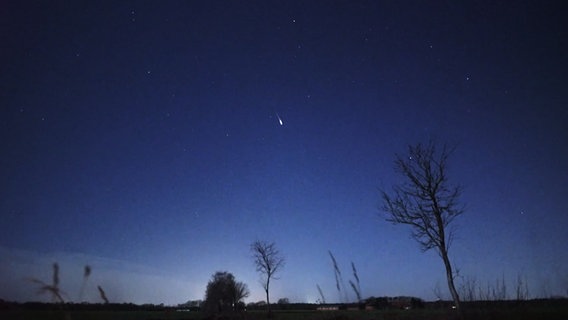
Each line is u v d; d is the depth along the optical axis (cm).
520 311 1827
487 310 1872
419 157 2852
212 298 6200
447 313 2120
